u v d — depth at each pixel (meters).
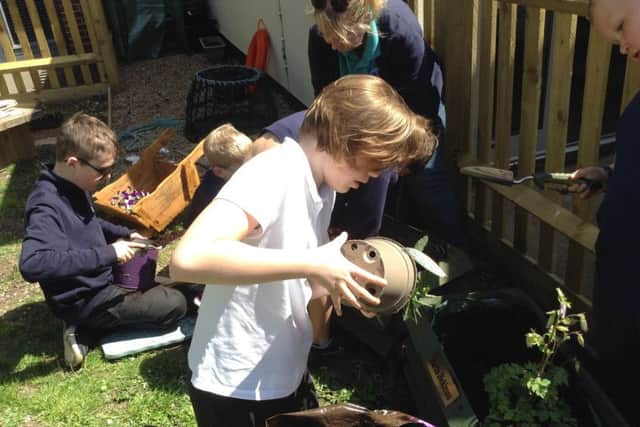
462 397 2.05
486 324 2.46
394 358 2.69
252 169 1.41
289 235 1.45
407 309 2.39
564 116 2.64
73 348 2.92
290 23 6.01
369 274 1.35
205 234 1.27
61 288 2.91
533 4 2.61
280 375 1.63
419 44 2.98
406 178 3.30
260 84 5.98
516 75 4.41
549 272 3.00
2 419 2.68
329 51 3.19
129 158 5.44
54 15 7.04
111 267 3.09
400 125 1.38
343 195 2.45
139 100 7.13
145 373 2.89
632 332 1.88
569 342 2.20
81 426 2.63
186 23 9.09
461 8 3.20
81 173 2.90
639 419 2.03
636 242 1.78
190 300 3.29
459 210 3.35
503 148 3.15
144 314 3.05
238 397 1.61
